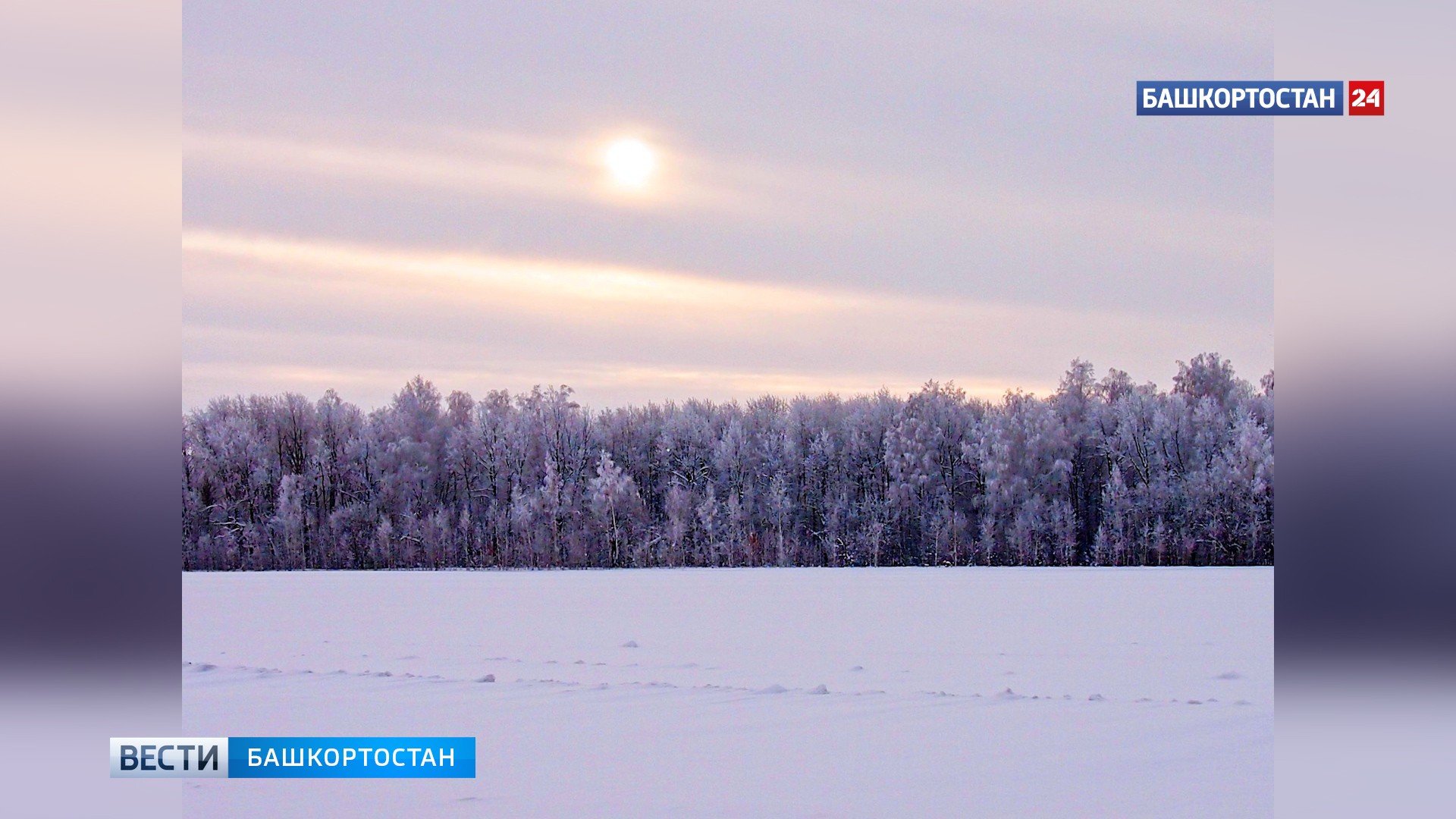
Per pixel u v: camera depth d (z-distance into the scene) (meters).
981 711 9.18
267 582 32.59
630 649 14.22
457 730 8.73
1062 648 13.73
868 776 7.09
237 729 9.02
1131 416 45.66
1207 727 8.44
